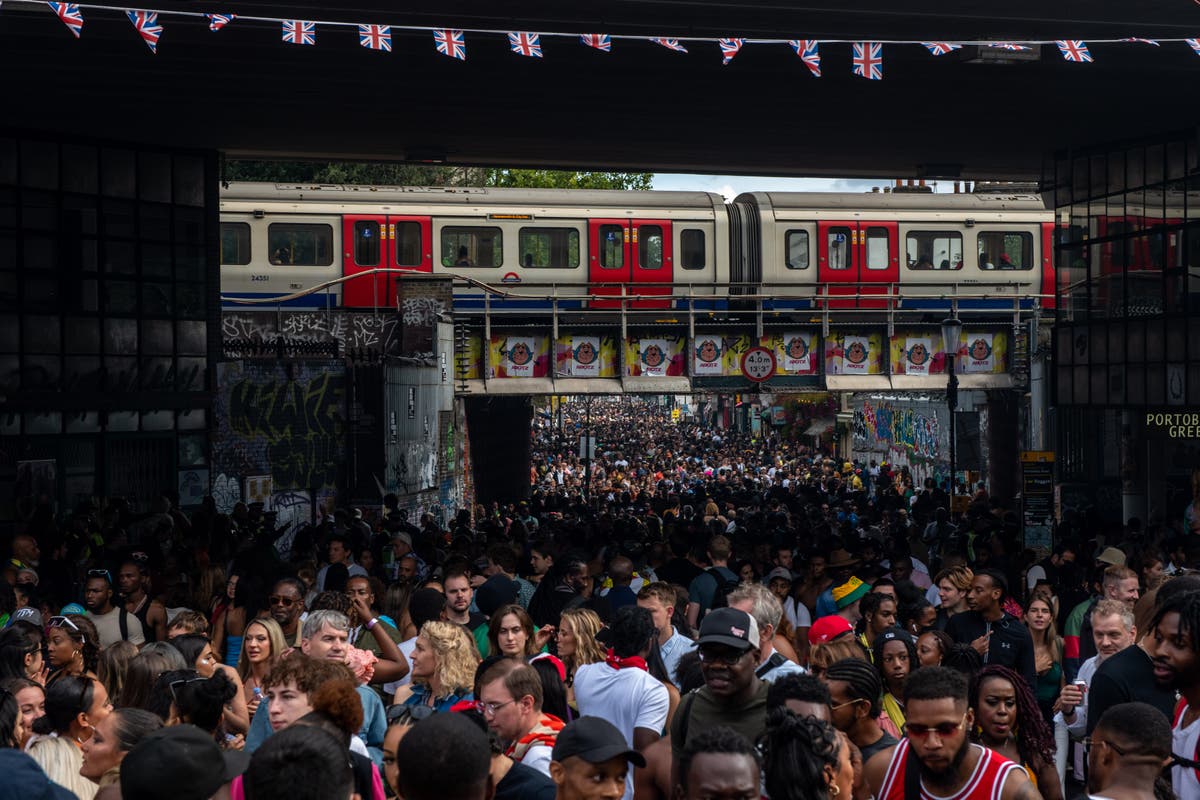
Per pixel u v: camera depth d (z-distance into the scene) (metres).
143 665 7.14
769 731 4.64
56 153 24.81
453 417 36.66
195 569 15.05
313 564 12.79
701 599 12.28
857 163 31.70
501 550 12.55
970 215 40.59
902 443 59.41
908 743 5.61
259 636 7.81
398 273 37.72
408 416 30.70
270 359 27.78
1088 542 18.66
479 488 43.03
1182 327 24.56
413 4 16.97
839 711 6.23
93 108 22.89
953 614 10.66
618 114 24.66
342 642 7.29
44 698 6.77
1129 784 5.13
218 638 10.86
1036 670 9.39
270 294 37.66
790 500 32.69
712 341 39.12
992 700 6.59
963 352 40.22
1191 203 24.83
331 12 16.91
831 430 73.62
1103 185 27.36
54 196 24.73
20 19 16.59
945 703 5.27
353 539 16.52
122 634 10.95
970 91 21.84
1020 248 40.69
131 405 25.53
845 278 40.03
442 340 34.41
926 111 24.00
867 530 22.44
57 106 22.59
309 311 31.30
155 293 26.58
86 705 6.29
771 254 39.88
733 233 39.88
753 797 4.11
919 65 19.62
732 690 5.98
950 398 30.03
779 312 39.12
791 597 12.38
